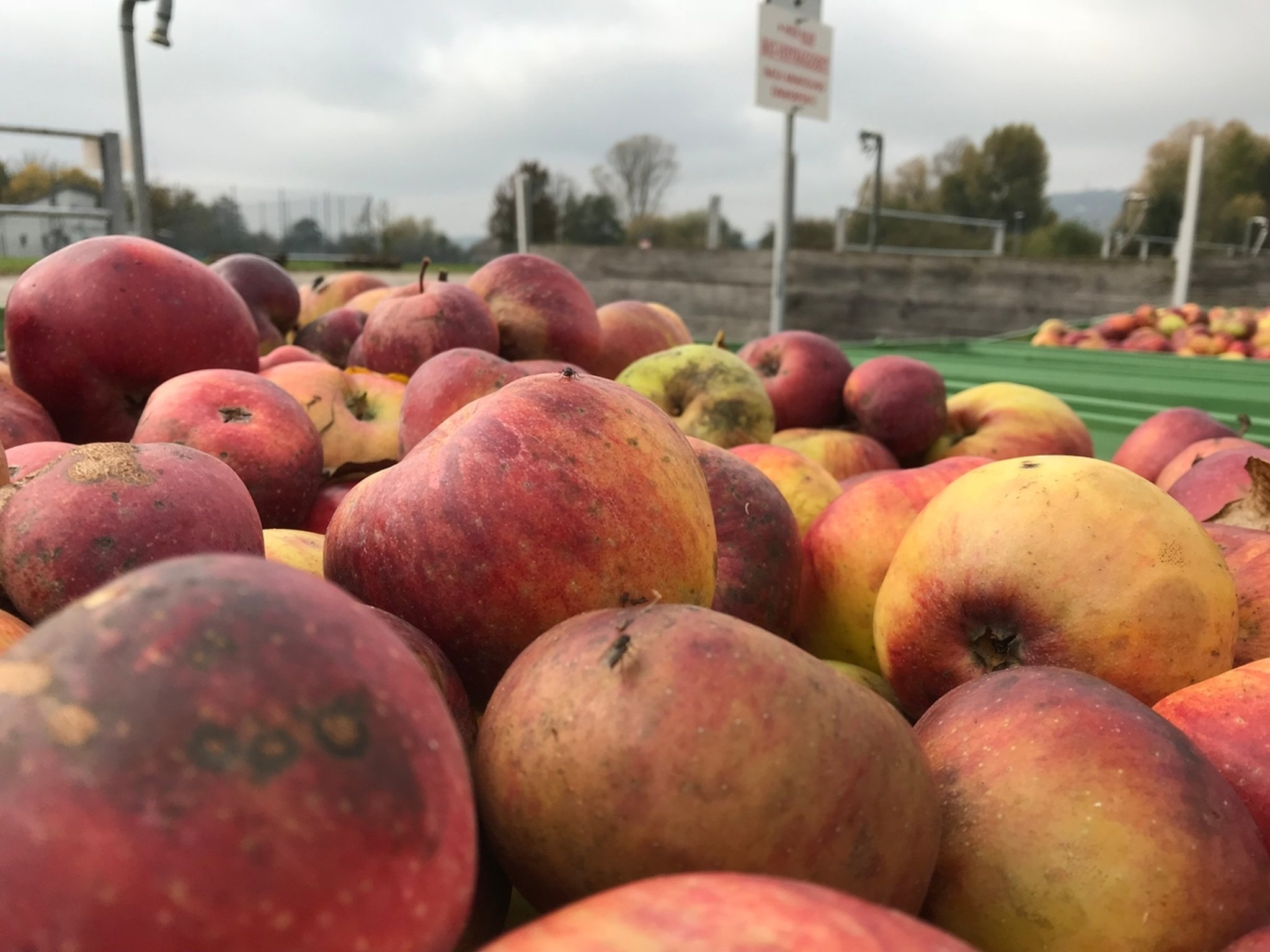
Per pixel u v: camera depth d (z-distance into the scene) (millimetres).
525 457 937
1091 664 1081
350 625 516
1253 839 791
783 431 2791
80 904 409
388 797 465
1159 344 6891
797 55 5910
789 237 6121
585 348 2604
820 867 634
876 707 704
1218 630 1078
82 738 428
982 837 805
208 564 518
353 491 1099
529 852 689
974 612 1162
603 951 431
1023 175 45312
